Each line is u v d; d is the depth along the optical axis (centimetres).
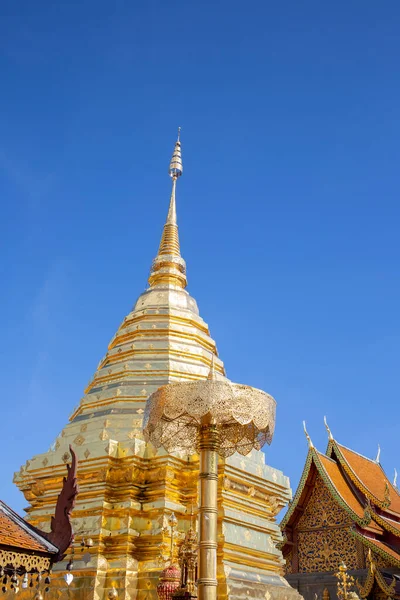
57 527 1173
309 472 3031
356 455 3300
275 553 1966
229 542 1777
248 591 1725
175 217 3048
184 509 1852
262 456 2108
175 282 2822
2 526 1130
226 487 1855
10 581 1257
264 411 1243
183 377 2312
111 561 1748
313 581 2834
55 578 1731
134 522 1817
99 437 2003
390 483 3322
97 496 1844
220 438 1314
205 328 2684
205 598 1086
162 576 1540
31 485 2027
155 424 1262
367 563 2739
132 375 2305
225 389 1209
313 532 2962
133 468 1861
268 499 2027
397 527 2861
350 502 2928
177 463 1902
